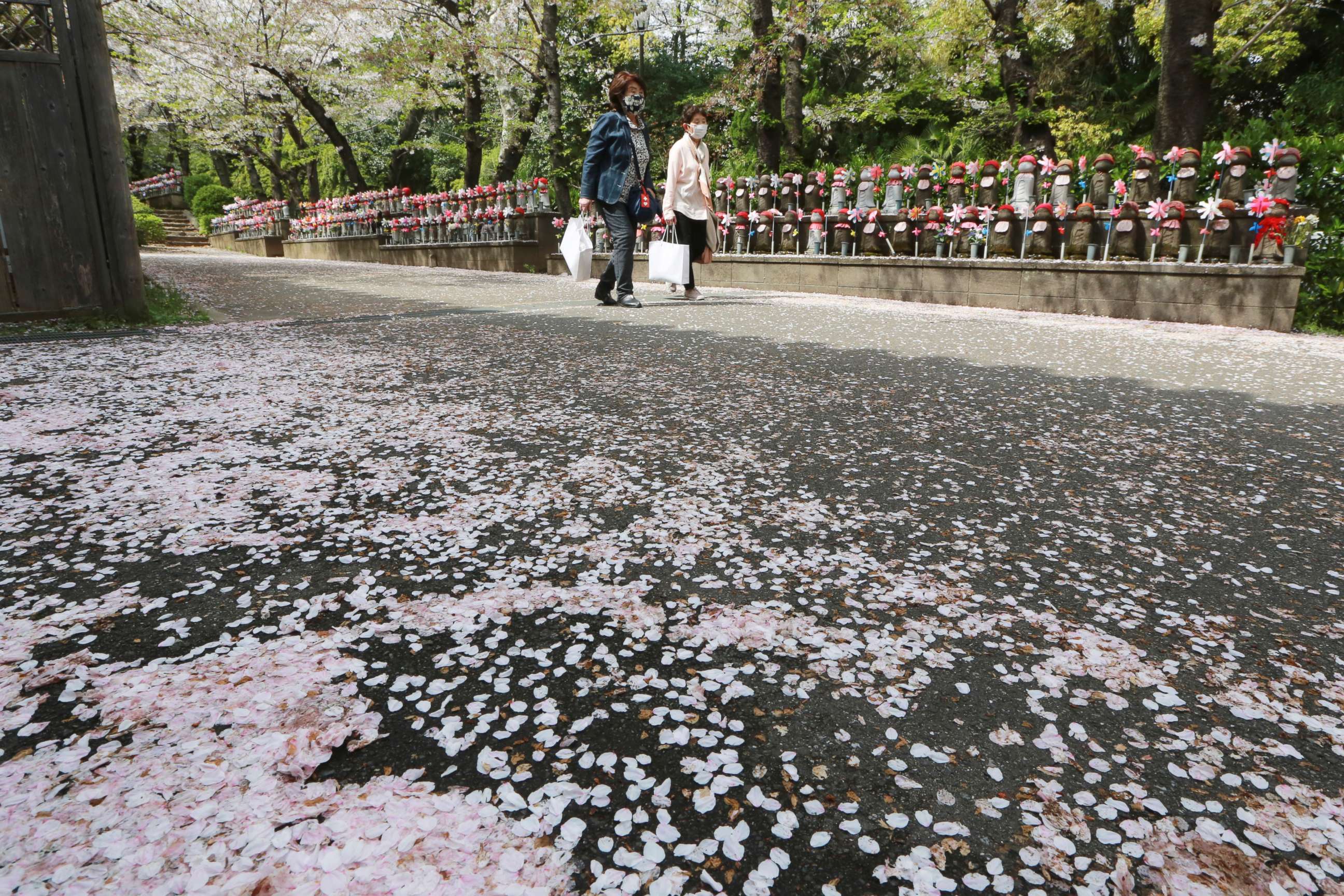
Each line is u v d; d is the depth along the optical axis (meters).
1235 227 6.72
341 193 32.25
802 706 1.24
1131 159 10.72
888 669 1.35
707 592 1.63
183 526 1.98
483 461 2.56
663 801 1.02
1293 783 1.07
